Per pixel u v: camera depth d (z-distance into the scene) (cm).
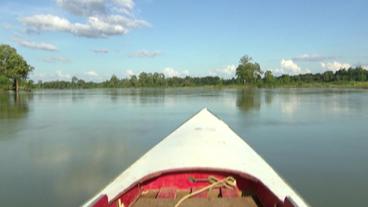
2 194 789
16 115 2406
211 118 1111
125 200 446
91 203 364
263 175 535
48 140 1438
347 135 1460
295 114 2247
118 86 12506
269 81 9481
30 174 944
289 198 382
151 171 524
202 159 576
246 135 1474
